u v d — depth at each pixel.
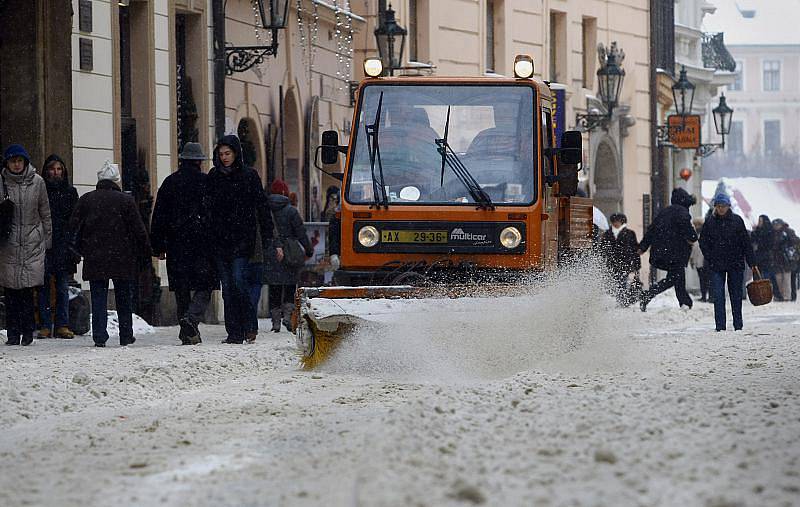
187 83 49.09
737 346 32.41
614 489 12.48
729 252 40.62
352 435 16.36
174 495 12.99
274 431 17.22
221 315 48.81
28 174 32.91
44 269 33.78
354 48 66.94
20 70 40.53
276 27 49.12
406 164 29.31
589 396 19.58
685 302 50.06
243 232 32.88
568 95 79.75
